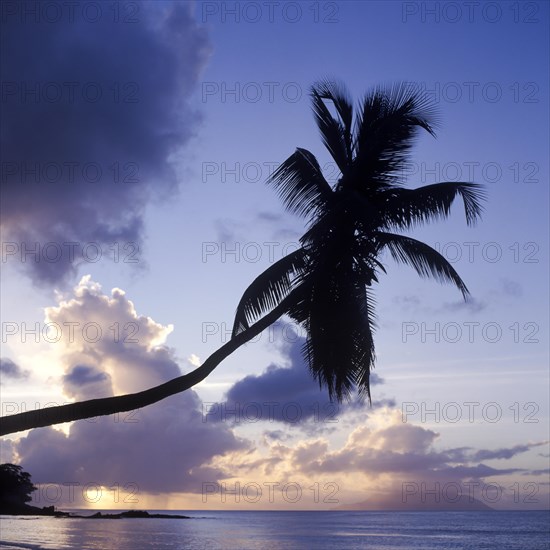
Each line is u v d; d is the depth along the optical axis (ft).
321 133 56.70
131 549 206.08
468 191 52.26
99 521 455.22
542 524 539.70
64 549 189.26
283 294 48.75
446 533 380.78
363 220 49.85
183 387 36.88
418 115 53.83
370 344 52.13
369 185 54.03
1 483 492.54
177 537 288.30
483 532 394.52
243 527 438.40
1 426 30.42
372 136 53.42
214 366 39.09
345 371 53.16
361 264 50.62
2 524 345.92
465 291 51.80
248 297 47.85
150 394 35.09
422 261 51.16
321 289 50.42
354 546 259.80
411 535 354.74
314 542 281.74
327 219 48.73
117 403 33.71
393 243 51.19
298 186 54.03
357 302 50.90
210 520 652.89
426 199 51.49
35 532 282.56
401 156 53.83
